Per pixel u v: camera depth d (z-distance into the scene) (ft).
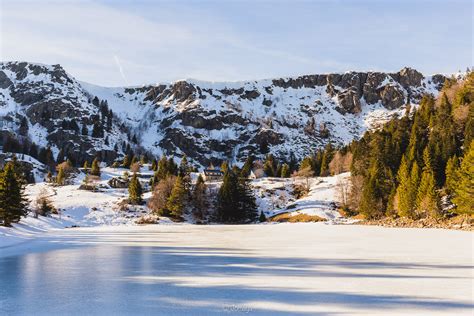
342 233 180.04
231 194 370.94
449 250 97.19
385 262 73.72
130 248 107.24
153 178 493.36
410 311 36.81
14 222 224.94
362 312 36.58
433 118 395.14
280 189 452.76
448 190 269.23
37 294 44.91
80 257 84.79
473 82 406.41
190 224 356.38
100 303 40.45
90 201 406.00
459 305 39.22
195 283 51.70
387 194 319.68
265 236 161.17
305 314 35.94
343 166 499.51
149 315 35.94
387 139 385.91
